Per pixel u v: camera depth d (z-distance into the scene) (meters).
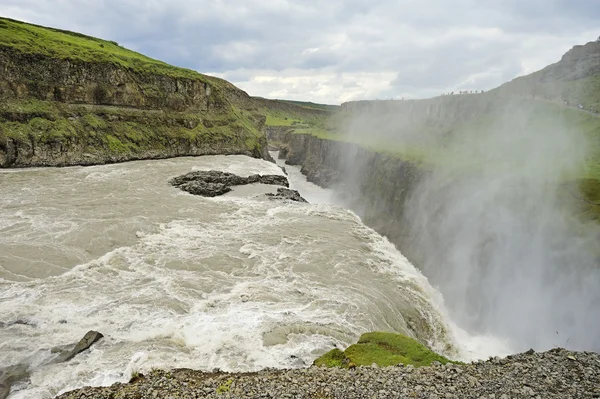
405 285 29.75
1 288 23.22
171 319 20.42
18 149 54.53
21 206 38.41
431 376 12.99
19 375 15.42
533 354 14.99
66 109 63.62
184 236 33.69
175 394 12.16
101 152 63.25
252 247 32.19
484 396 11.62
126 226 34.56
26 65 60.25
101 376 15.27
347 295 25.36
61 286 23.92
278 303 23.22
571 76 100.31
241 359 16.73
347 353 16.05
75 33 95.81
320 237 36.06
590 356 14.52
